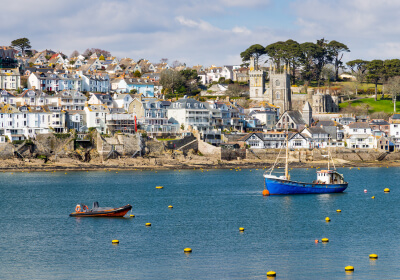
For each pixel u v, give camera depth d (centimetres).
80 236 10725
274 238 10612
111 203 14662
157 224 11812
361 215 12950
